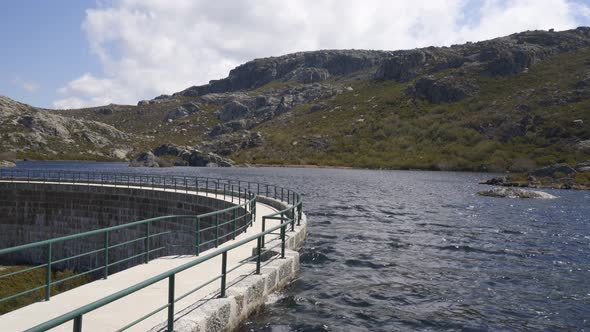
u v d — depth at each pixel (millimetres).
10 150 194625
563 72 177625
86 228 40812
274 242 18250
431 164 136750
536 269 20297
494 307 14953
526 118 142375
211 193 39062
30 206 42344
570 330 13125
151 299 10781
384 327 12891
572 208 45844
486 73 196125
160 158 154750
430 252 23531
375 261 21031
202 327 9430
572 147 120938
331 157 162250
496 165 124938
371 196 55844
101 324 9070
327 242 25359
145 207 38219
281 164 157500
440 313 14266
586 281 18312
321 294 15430
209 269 13945
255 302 12742
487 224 34219
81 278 26297
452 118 166750
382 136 170750
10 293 21719
